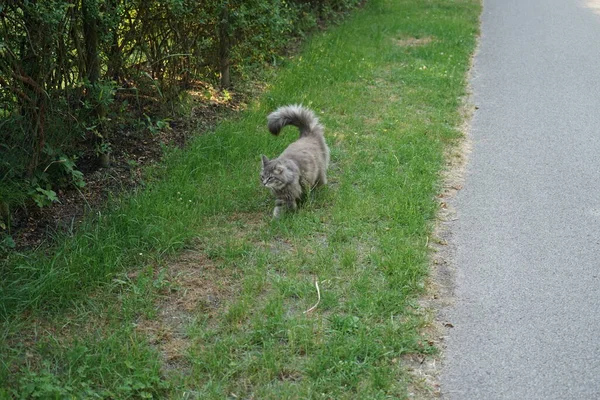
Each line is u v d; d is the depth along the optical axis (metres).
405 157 4.91
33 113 4.21
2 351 3.44
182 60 5.34
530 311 3.70
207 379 3.38
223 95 5.76
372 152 4.97
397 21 8.37
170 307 3.72
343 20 8.45
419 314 3.66
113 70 4.77
